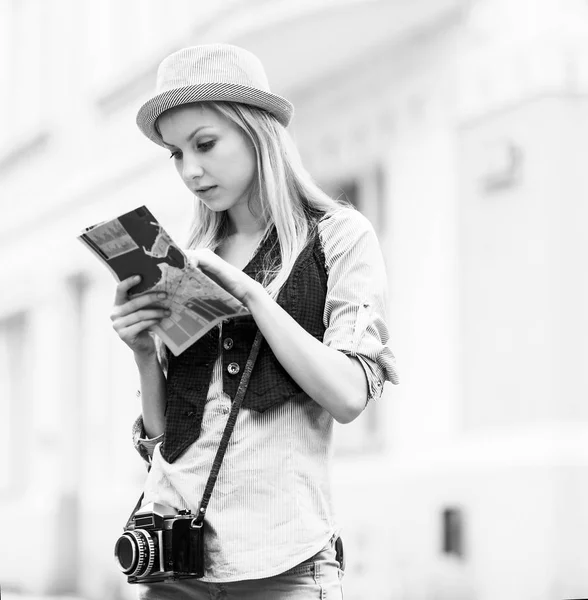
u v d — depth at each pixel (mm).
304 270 2475
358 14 7871
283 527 2338
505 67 7512
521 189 7414
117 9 11562
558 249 7207
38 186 13344
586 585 6883
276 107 2531
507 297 7453
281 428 2371
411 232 8250
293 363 2309
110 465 11773
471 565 7312
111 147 11867
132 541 2348
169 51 10414
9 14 13555
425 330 8078
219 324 2447
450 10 7887
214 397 2424
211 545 2357
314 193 2584
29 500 12938
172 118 2486
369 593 8039
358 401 2355
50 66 12969
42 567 12375
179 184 10547
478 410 7570
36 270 13375
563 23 7328
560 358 7121
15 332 13945
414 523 7805
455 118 7867
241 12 8555
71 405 12562
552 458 6941
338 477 8570
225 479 2363
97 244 2283
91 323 12391
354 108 8789
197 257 2312
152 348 2564
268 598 2348
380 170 8594
